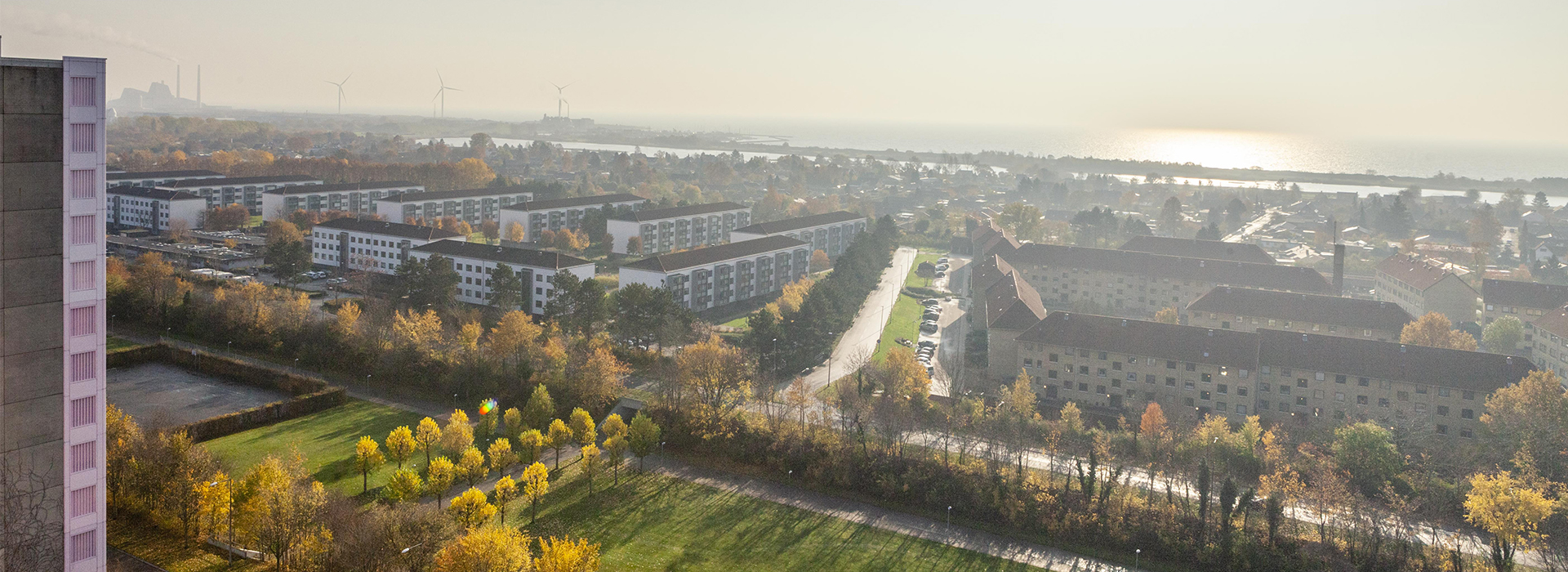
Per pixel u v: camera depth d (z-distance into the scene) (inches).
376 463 5442.9
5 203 3447.3
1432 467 5816.9
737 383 6801.2
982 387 7795.3
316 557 4205.2
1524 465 5615.2
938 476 5639.8
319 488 4635.8
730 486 5831.7
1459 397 6742.1
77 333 3705.7
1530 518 4724.4
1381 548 4852.4
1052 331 7731.3
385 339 7805.1
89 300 3727.9
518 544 4180.6
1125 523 5152.6
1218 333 7450.8
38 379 3617.1
